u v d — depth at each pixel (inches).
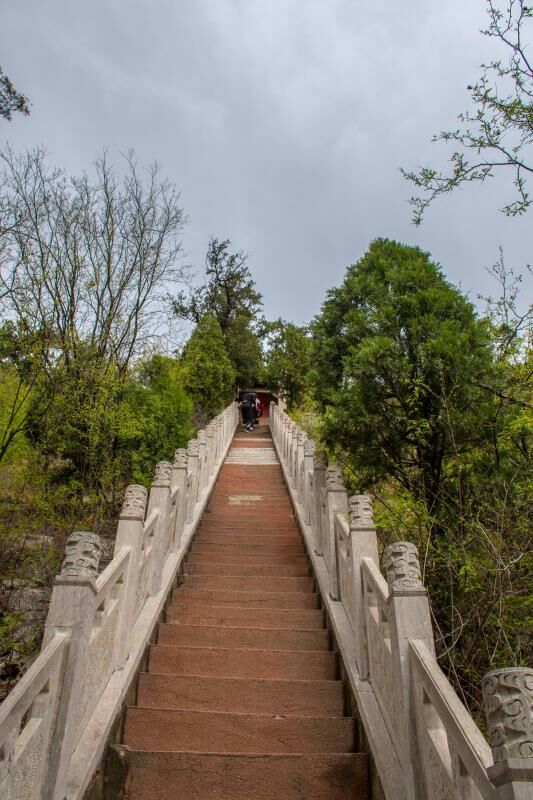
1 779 83.2
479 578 172.6
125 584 168.2
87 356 326.6
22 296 291.1
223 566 288.5
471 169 175.0
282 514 416.2
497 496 186.7
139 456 373.1
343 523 203.9
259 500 469.1
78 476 318.3
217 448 585.3
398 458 221.3
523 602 164.4
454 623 175.9
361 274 253.4
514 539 175.5
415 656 111.5
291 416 850.1
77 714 118.4
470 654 174.6
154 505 233.3
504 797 66.2
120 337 380.8
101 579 138.9
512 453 199.9
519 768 65.2
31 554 241.6
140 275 394.3
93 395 320.5
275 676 190.4
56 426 293.3
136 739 154.6
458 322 207.8
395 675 121.0
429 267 236.8
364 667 160.1
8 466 279.6
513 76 164.9
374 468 226.2
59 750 107.0
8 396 287.3
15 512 258.5
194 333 961.5
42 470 287.0
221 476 567.8
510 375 201.5
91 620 123.4
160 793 136.3
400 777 119.3
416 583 121.3
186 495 305.6
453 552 179.8
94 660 138.4
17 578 234.1
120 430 331.9
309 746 155.8
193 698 174.7
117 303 380.2
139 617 196.9
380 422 213.9
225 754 141.7
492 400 200.4
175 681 176.9
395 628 119.8
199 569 287.6
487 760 77.0
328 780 138.7
